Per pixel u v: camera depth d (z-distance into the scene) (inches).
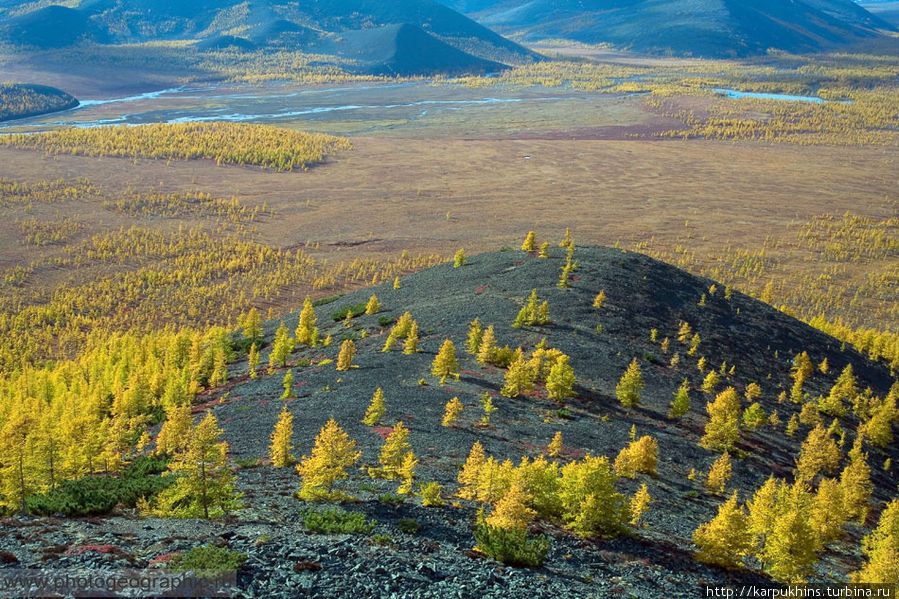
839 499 2139.5
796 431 3425.2
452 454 2338.8
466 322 4362.7
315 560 1242.0
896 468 3297.2
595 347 3929.6
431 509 1726.1
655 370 3784.5
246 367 4347.9
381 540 1423.5
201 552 1167.6
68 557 1135.6
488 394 3070.9
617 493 1754.4
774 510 1952.5
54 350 6884.8
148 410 3752.5
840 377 4188.0
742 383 3964.1
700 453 2812.5
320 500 1728.6
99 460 2532.0
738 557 1697.8
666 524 1943.9
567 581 1397.6
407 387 3208.7
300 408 3009.4
